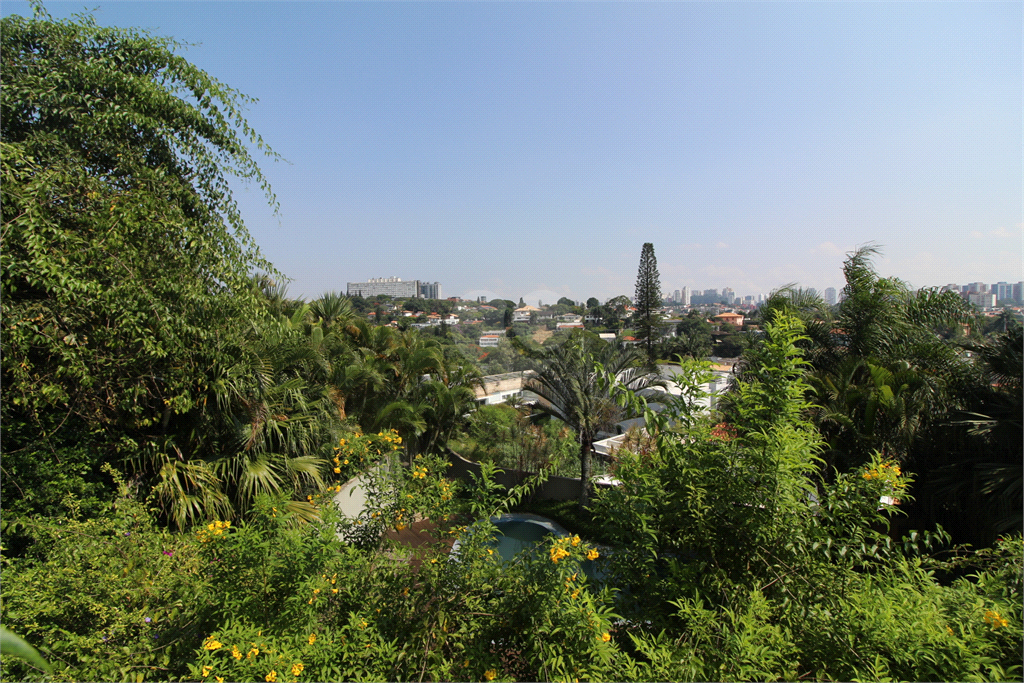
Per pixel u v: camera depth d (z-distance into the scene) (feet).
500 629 7.54
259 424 18.79
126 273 13.58
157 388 16.21
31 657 1.61
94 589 8.39
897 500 8.16
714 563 7.85
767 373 7.97
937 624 6.44
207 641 6.58
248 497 17.72
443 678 7.01
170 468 15.53
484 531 8.43
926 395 22.36
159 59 16.46
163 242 15.19
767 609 6.87
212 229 17.44
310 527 9.66
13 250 11.87
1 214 11.54
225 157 17.92
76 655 7.42
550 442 40.68
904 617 6.57
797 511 7.65
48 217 12.45
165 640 7.95
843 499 7.94
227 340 17.66
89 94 15.08
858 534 7.83
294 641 7.18
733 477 7.84
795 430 7.84
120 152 15.29
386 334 44.29
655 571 8.10
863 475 8.08
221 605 7.99
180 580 9.16
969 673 5.92
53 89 14.05
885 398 22.00
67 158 13.92
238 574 8.12
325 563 8.46
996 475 18.38
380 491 11.37
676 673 6.03
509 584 7.65
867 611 6.57
